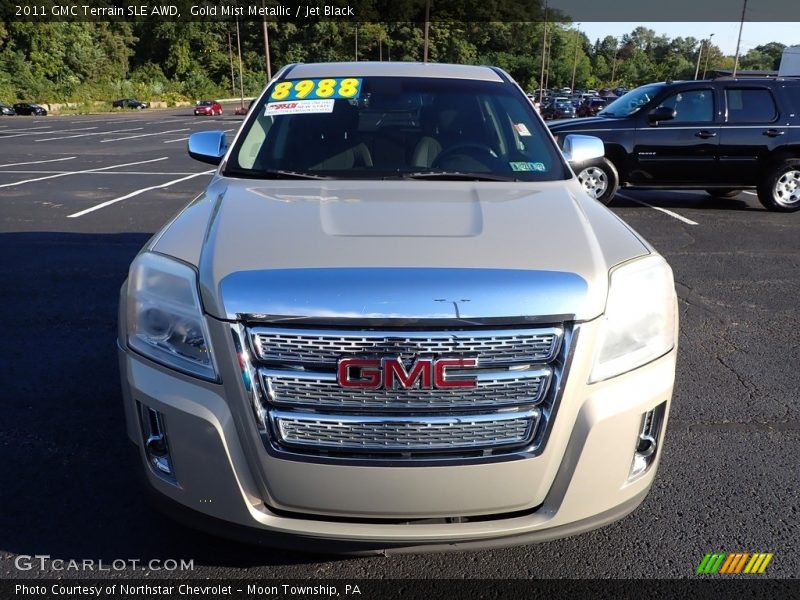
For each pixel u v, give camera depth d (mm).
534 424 2051
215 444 2059
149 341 2197
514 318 1987
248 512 2098
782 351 4645
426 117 3539
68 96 66500
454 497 2068
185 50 89625
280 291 1987
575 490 2117
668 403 2299
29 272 6340
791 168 9664
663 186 9891
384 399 2000
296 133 3451
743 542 2674
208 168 15531
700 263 6969
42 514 2781
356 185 3010
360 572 2498
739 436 3488
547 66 97500
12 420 3541
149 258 2326
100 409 3670
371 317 1950
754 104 9648
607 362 2121
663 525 2779
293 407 2014
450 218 2496
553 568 2535
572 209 2674
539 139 3488
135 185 12406
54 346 4559
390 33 97062
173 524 2723
